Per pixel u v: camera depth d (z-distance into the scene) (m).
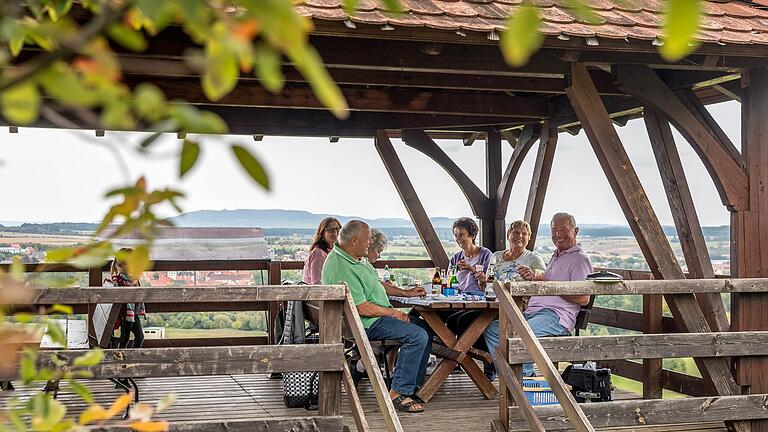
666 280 5.78
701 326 5.91
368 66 5.64
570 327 6.64
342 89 8.10
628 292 5.69
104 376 4.57
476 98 8.59
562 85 7.59
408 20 5.01
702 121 6.71
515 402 5.39
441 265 9.46
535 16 0.59
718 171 6.29
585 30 5.34
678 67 6.15
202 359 4.74
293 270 9.34
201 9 0.61
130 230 0.82
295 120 9.09
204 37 0.61
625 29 5.48
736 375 6.00
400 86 7.67
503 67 5.84
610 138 5.96
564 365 9.58
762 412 5.80
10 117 0.63
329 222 7.70
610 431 6.04
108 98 0.60
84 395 1.09
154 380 7.99
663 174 6.75
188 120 0.63
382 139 9.37
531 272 6.91
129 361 4.61
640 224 5.94
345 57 5.58
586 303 6.64
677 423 5.63
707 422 5.68
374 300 6.45
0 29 0.63
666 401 5.61
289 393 6.68
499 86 7.37
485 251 8.07
